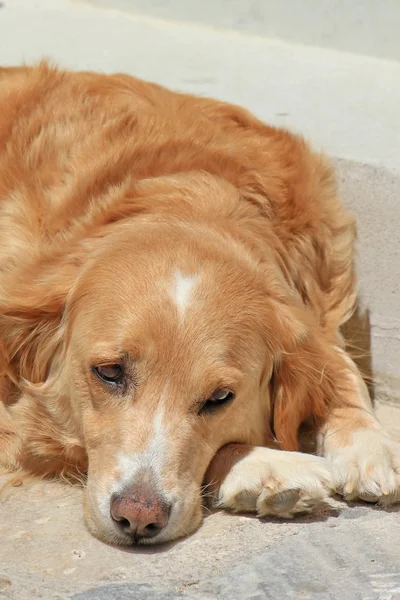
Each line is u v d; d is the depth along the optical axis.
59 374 5.93
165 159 6.55
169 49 9.86
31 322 6.01
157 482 5.14
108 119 6.86
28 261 6.18
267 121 8.09
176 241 5.77
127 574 4.85
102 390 5.46
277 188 6.77
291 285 6.57
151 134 6.75
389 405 7.35
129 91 7.31
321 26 9.73
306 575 4.78
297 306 6.21
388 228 7.22
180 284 5.52
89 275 5.76
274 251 6.44
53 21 10.72
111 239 5.91
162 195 6.24
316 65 9.41
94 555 5.06
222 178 6.53
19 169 6.64
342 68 9.32
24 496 5.86
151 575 4.83
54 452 6.05
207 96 8.49
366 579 4.74
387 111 8.33
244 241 6.06
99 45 10.00
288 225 6.75
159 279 5.53
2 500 5.79
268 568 4.85
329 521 5.36
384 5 9.30
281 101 8.53
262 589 4.65
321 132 7.86
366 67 9.33
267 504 5.35
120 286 5.55
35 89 7.17
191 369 5.36
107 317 5.49
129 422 5.31
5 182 6.62
